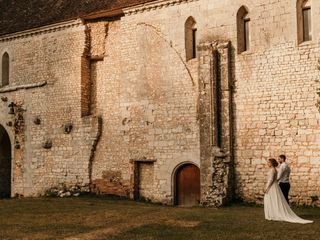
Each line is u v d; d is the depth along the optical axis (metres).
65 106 24.19
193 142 19.88
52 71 24.86
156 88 21.12
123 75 22.27
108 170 22.52
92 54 23.69
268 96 18.23
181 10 20.62
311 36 17.75
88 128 23.22
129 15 22.23
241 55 18.94
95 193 22.81
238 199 18.61
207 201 18.39
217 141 18.84
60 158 24.16
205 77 19.28
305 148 17.31
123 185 21.86
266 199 13.67
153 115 21.11
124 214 15.24
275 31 18.25
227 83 18.94
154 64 21.28
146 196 21.20
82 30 23.77
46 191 24.52
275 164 13.76
